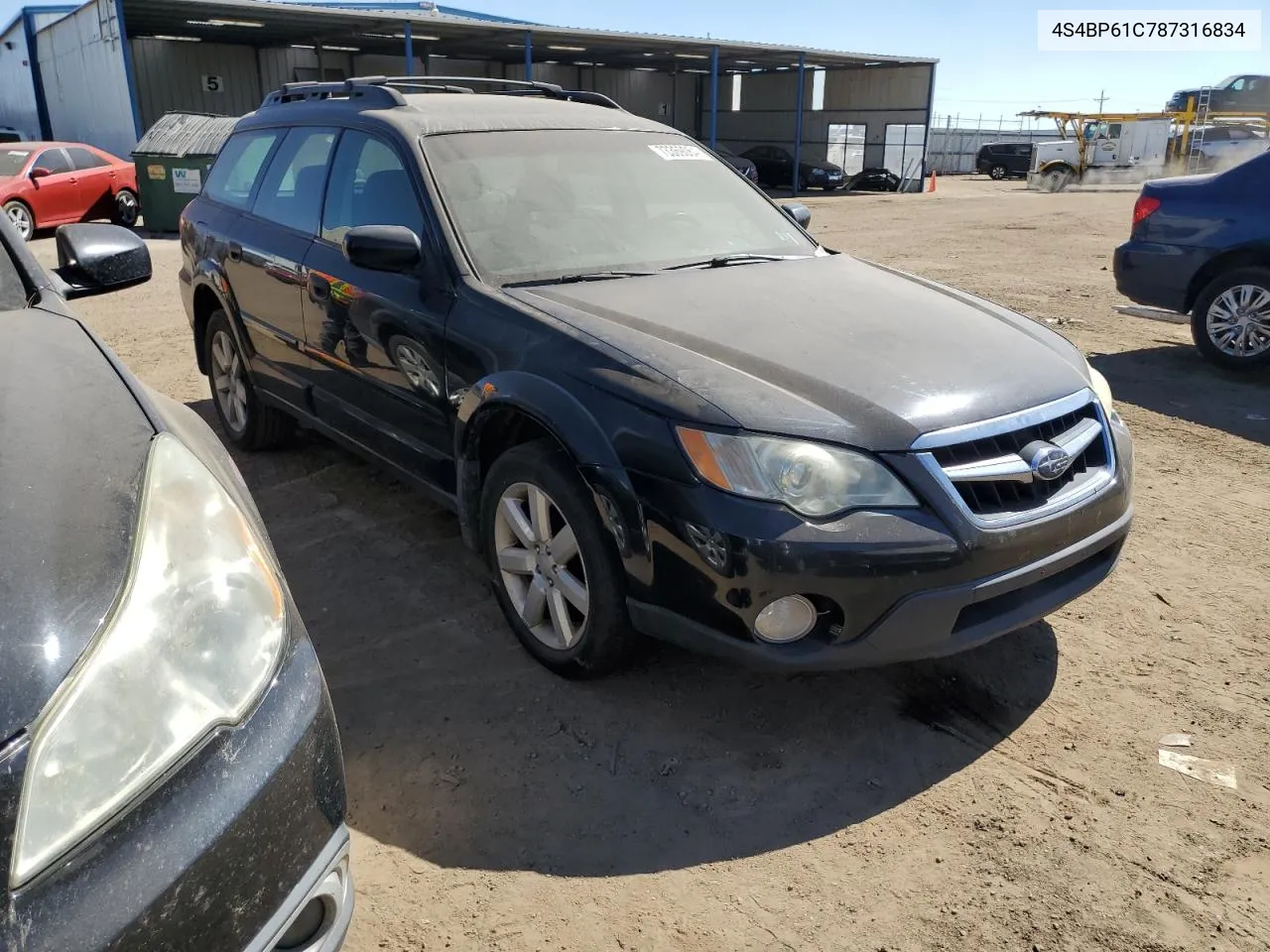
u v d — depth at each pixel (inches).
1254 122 1257.4
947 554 98.7
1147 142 1261.1
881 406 102.6
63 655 52.1
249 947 55.8
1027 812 101.9
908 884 92.4
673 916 88.6
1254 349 265.3
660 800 103.3
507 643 133.0
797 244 161.8
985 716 118.3
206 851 53.4
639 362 108.2
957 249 549.3
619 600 111.6
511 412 120.0
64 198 623.2
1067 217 764.6
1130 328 327.3
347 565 155.8
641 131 170.2
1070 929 87.2
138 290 411.5
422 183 140.5
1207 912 89.0
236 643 60.1
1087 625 139.3
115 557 57.5
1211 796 104.3
